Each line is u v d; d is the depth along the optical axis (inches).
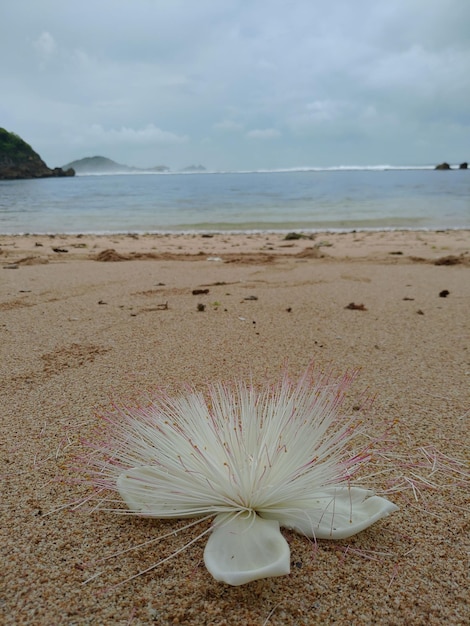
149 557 8.4
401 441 12.6
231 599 7.6
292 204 139.4
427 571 8.2
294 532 8.9
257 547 8.0
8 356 18.9
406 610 7.4
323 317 25.3
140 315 25.5
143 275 38.0
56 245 62.4
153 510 9.1
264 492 8.8
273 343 20.9
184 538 8.9
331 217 105.5
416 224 92.0
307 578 8.0
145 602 7.5
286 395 11.0
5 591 7.7
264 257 49.5
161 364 18.2
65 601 7.5
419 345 20.7
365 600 7.6
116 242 66.9
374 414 14.1
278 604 7.5
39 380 16.6
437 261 45.0
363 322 24.4
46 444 12.3
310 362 18.4
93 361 18.5
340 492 9.5
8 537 8.9
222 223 96.6
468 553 8.7
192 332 22.4
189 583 7.8
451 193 176.1
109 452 10.5
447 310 26.7
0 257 49.1
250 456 9.3
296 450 9.5
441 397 15.3
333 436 10.6
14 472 11.1
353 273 39.6
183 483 9.2
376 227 88.0
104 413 13.9
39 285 33.3
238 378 16.7
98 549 8.6
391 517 9.6
